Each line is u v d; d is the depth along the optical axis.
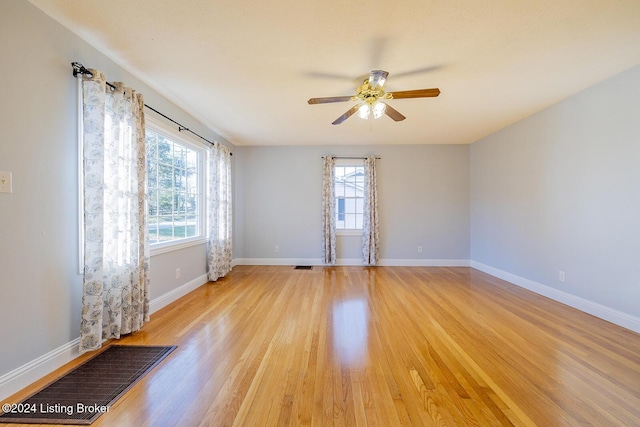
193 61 2.43
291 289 3.92
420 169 5.55
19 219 1.71
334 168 5.57
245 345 2.29
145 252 2.68
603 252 2.85
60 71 1.95
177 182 3.67
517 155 4.12
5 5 1.63
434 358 2.10
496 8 1.79
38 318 1.82
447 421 1.47
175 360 2.06
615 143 2.72
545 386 1.77
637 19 1.89
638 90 2.52
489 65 2.48
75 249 2.08
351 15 1.85
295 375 1.88
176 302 3.37
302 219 5.62
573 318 2.88
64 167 1.99
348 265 5.57
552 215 3.50
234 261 5.57
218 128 4.40
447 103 3.37
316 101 2.61
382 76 2.32
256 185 5.61
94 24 1.95
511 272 4.30
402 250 5.58
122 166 2.41
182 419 1.48
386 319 2.85
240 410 1.54
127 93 2.45
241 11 1.82
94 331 2.13
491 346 2.29
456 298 3.53
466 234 5.54
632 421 1.47
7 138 1.64
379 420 1.47
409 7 1.78
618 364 2.02
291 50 2.26
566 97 3.22
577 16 1.86
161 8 1.79
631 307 2.60
